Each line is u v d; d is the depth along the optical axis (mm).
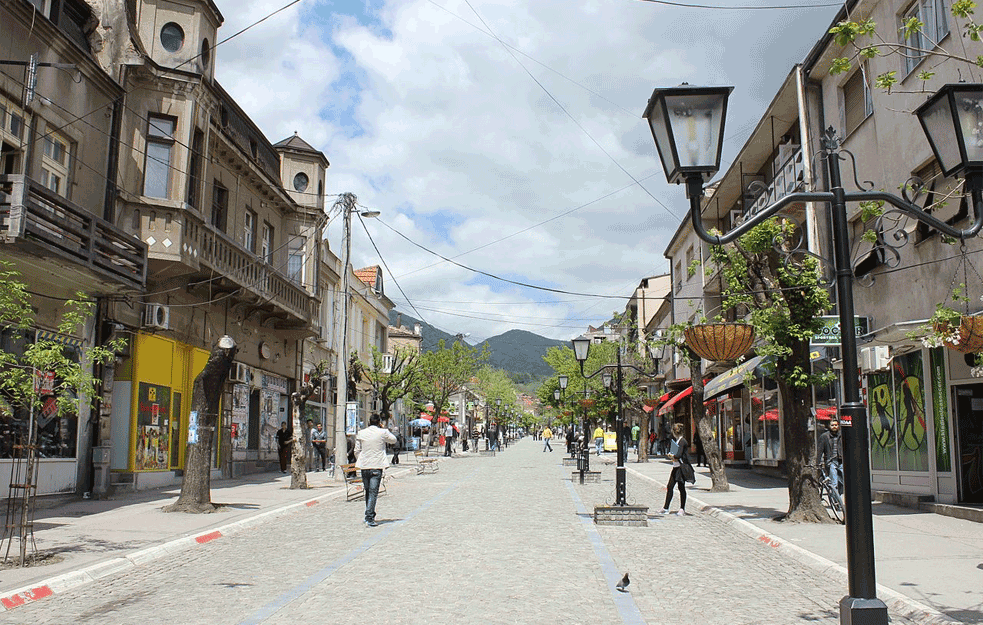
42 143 15445
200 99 20000
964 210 13852
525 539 11789
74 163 16516
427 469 31688
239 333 25234
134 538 11500
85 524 13117
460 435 75750
